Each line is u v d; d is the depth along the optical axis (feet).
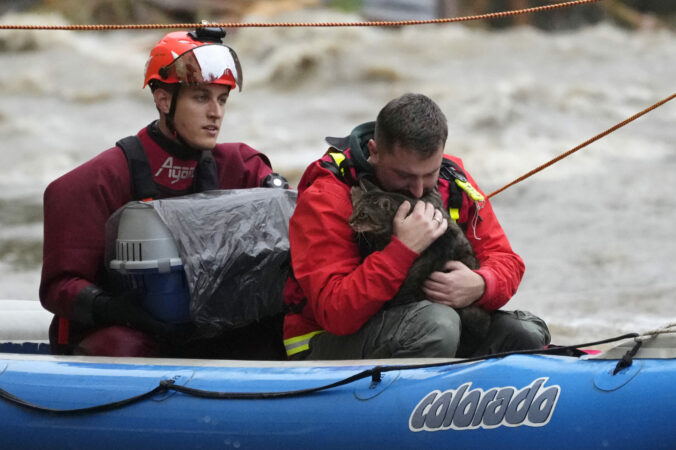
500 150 193.77
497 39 361.30
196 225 40.01
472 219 40.04
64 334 43.19
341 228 37.29
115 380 36.50
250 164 48.01
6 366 38.52
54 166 189.98
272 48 337.31
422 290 37.50
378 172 36.91
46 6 388.37
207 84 43.50
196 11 397.80
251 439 33.68
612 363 30.94
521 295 89.76
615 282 94.12
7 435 37.04
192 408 34.76
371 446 32.30
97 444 35.65
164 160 44.45
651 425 28.89
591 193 148.56
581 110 242.37
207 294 39.81
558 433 30.01
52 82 291.79
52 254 42.22
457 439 31.37
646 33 422.41
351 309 35.78
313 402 33.47
